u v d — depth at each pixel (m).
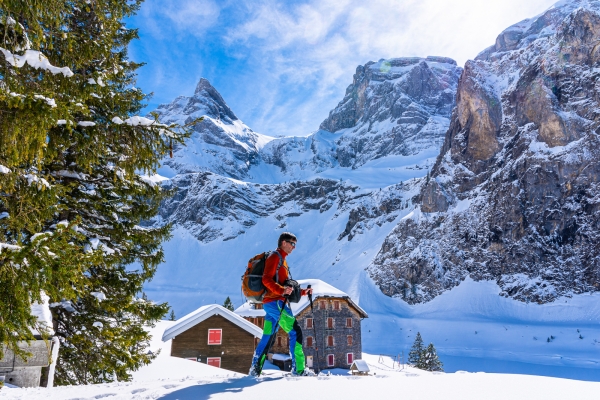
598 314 91.44
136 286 10.61
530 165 119.56
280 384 4.12
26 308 4.43
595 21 124.44
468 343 87.31
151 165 7.52
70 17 8.59
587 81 120.19
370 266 145.38
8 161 5.14
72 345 10.22
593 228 105.62
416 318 111.06
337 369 40.44
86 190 10.08
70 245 4.84
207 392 3.87
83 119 7.92
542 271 108.44
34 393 4.33
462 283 120.44
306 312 40.94
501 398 3.52
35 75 5.89
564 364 66.06
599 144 111.44
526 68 135.50
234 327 27.14
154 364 17.25
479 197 132.38
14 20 5.47
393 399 3.48
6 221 5.82
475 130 143.88
